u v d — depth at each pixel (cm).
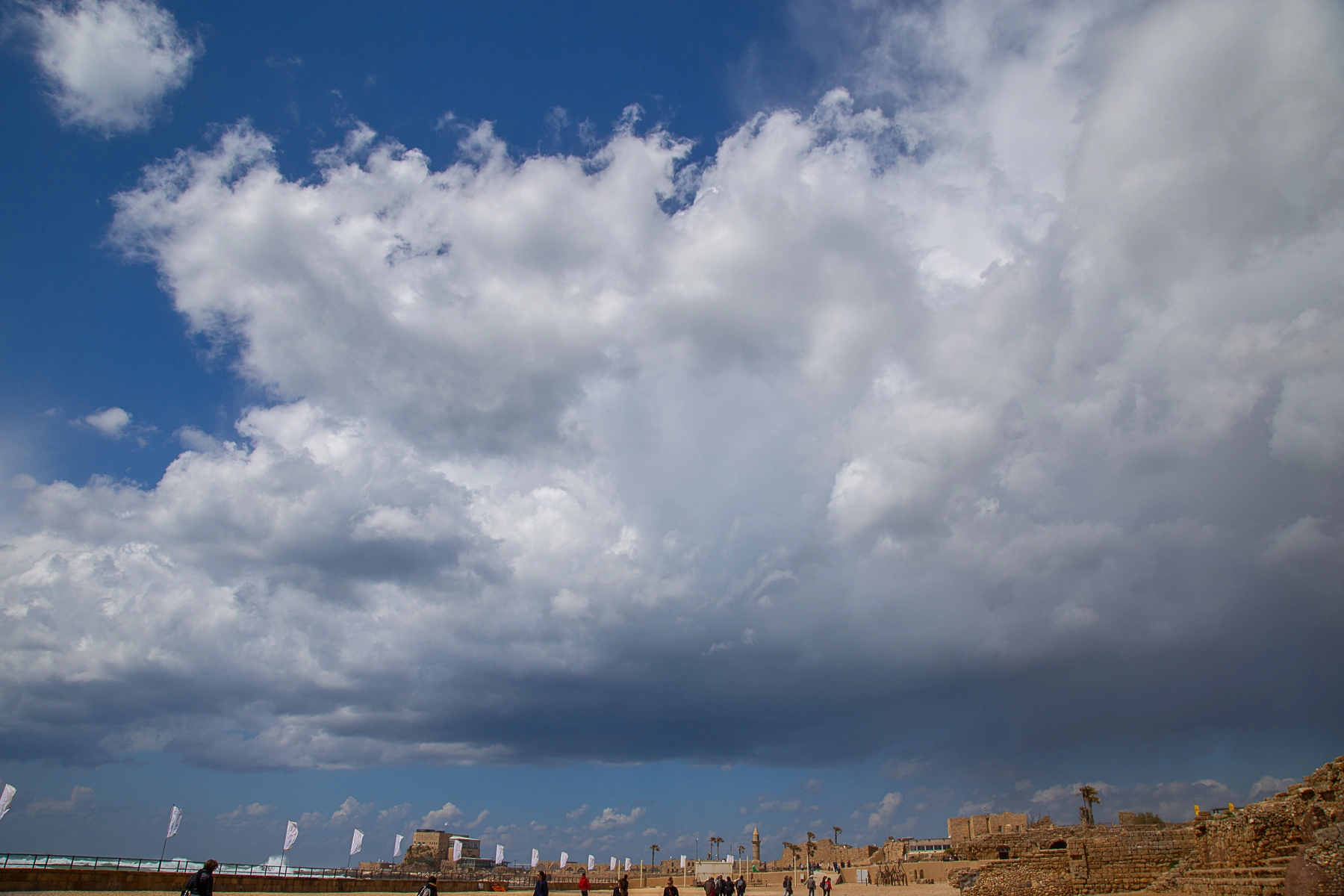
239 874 5819
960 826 10644
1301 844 3412
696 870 13162
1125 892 5566
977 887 6072
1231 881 3962
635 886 13025
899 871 9362
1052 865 6084
